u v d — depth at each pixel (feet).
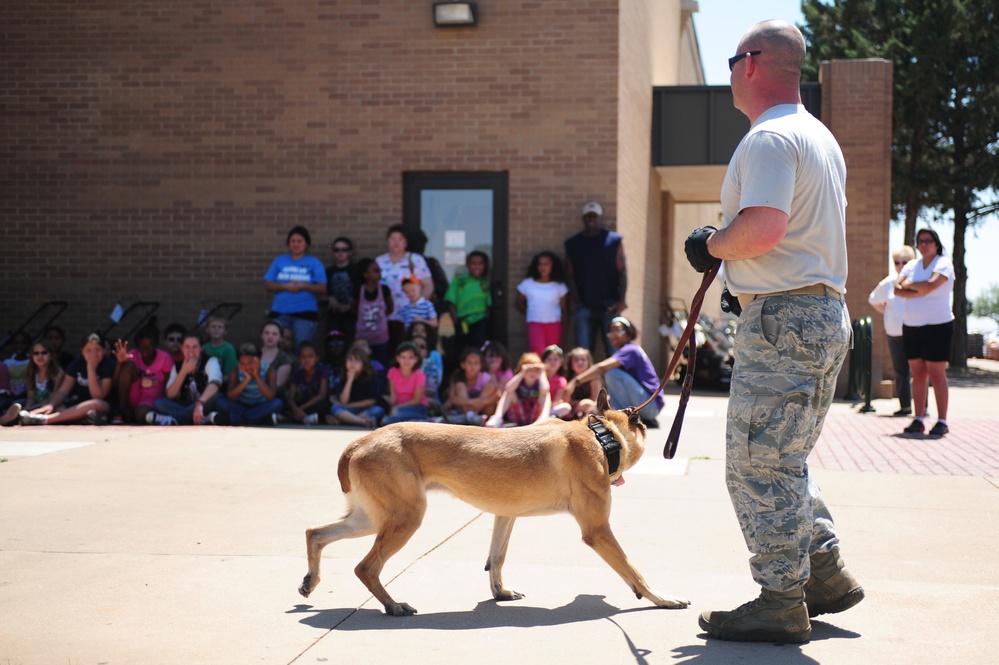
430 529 17.28
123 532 16.58
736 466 11.38
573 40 37.32
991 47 73.05
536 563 15.07
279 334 32.86
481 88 37.93
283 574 14.29
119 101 39.58
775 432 11.09
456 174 38.29
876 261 44.14
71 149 39.86
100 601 12.89
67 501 19.01
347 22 38.47
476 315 36.88
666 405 39.83
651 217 48.08
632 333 31.63
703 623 11.63
